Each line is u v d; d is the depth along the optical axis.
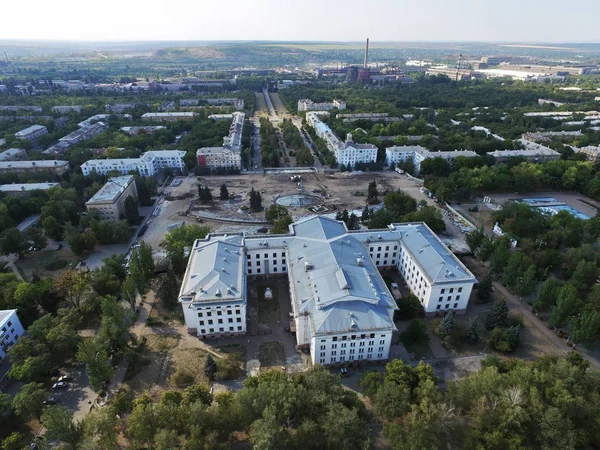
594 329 143.00
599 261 188.62
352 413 104.50
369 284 154.38
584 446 112.25
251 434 106.25
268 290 184.25
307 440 106.38
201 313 151.25
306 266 165.88
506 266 184.75
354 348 140.62
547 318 168.75
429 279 164.38
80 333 160.50
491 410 112.75
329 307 143.00
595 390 118.19
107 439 105.38
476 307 176.75
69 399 131.50
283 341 157.00
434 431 107.06
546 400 115.50
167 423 108.00
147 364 145.12
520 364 131.12
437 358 148.12
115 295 177.25
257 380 124.31
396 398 113.81
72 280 166.00
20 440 113.06
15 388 136.38
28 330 145.50
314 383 118.31
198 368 143.12
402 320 168.12
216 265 163.25
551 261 195.25
